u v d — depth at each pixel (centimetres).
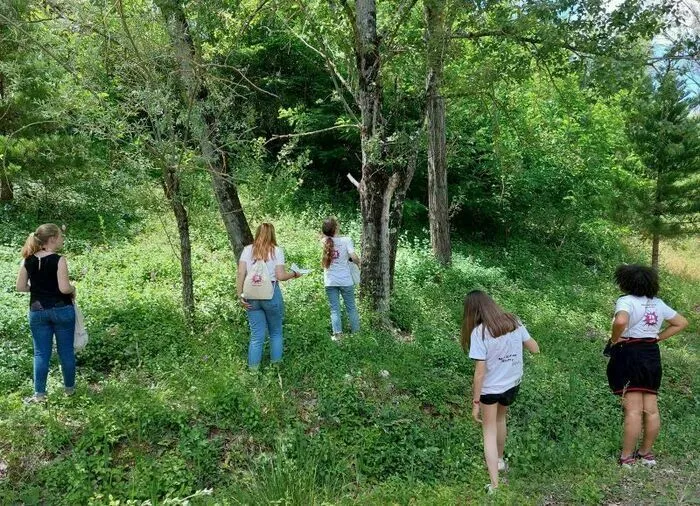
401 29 897
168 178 686
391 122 870
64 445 486
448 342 796
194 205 735
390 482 479
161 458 479
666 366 870
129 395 554
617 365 557
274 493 442
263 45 1537
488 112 1055
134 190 712
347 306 761
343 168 1775
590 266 1744
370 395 611
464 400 643
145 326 711
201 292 855
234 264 1020
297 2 862
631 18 738
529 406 650
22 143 1089
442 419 593
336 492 467
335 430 543
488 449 475
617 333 547
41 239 533
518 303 1102
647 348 547
